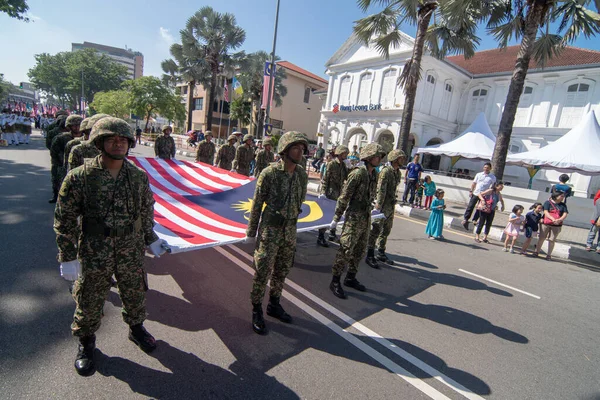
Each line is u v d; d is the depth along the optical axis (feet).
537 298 15.83
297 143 9.93
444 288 15.80
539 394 8.92
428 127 74.28
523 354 10.82
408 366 9.54
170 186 19.30
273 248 10.21
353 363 9.41
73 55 249.75
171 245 9.88
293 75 121.19
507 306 14.52
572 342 11.93
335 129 85.35
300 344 10.05
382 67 74.54
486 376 9.46
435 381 9.01
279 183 10.26
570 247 24.76
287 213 10.31
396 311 12.91
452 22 35.88
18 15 60.13
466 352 10.58
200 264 15.20
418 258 20.12
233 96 122.31
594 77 59.72
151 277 13.44
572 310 14.82
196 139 90.53
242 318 11.13
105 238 7.47
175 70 118.11
